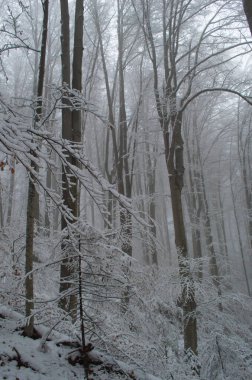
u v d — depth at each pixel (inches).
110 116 518.6
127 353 135.6
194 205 830.5
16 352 116.6
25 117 128.6
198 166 815.7
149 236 211.3
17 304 166.6
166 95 403.2
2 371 107.2
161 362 142.7
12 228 220.4
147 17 428.5
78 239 124.0
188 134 806.5
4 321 147.0
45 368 115.0
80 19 254.5
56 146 125.0
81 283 124.5
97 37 622.8
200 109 745.0
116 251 133.6
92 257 127.6
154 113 695.1
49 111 152.4
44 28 152.0
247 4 211.2
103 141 753.0
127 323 144.9
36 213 288.2
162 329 213.5
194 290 323.9
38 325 144.3
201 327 349.7
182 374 171.5
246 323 460.4
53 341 136.2
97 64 631.8
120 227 147.4
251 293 970.7
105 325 129.8
